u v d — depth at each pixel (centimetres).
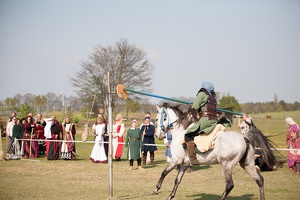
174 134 818
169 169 809
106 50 4059
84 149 2147
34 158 1645
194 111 775
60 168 1313
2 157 1555
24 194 870
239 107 5828
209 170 1273
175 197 848
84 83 3969
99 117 1510
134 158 1263
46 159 1614
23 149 1677
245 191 927
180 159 796
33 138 1692
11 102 4512
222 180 1084
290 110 7438
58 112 4528
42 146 1794
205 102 768
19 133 1677
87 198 827
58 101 4678
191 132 761
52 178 1098
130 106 5128
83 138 1186
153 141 1414
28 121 1714
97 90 3972
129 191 908
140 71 4166
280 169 1306
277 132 3431
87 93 3956
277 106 7394
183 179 1101
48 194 870
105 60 4050
